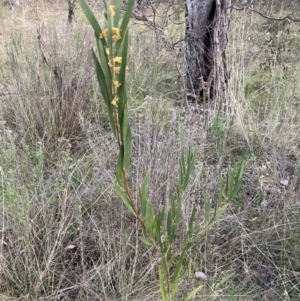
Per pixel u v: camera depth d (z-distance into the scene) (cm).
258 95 366
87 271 188
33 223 193
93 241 207
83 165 251
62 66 311
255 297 191
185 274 186
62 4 530
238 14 465
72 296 186
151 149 232
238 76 341
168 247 125
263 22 469
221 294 183
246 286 195
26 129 289
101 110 331
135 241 199
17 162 234
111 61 91
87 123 296
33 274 181
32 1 406
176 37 469
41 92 304
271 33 450
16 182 212
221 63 341
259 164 284
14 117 314
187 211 197
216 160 267
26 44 345
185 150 228
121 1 87
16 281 183
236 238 211
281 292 193
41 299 176
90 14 89
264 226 221
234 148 296
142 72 394
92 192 221
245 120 330
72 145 292
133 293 180
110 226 207
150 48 415
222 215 223
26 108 297
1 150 247
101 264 184
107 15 87
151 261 185
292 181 243
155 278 188
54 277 190
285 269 202
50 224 196
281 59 402
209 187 223
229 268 203
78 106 299
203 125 282
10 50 339
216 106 328
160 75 402
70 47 352
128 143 102
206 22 344
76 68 318
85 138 292
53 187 231
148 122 251
